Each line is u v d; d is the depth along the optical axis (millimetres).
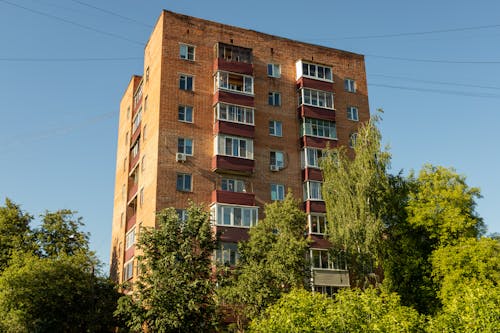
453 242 35719
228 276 30797
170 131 41000
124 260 46781
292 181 44312
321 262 41500
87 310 38375
